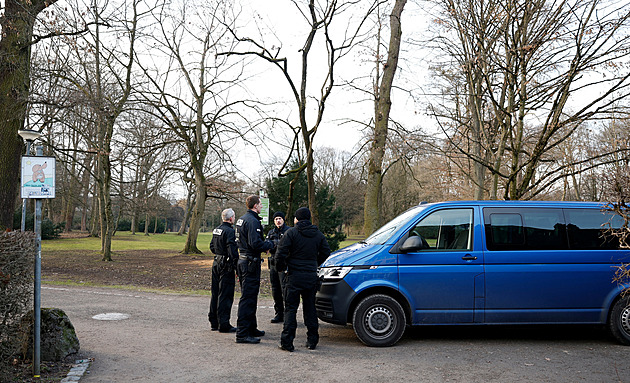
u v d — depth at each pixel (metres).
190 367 5.39
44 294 11.16
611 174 5.04
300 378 5.02
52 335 5.47
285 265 6.30
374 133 13.73
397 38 13.70
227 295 7.29
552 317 6.57
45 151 20.50
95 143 20.25
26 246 4.68
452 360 5.77
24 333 5.07
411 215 6.98
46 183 5.04
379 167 13.73
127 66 21.55
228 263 7.22
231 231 7.29
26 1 13.44
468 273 6.54
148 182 36.53
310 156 12.88
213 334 7.19
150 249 31.88
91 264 19.81
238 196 29.64
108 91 21.44
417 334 7.30
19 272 4.57
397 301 6.55
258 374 5.16
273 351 6.18
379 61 13.97
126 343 6.48
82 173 42.84
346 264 6.59
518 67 11.74
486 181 23.27
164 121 23.95
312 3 11.80
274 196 23.47
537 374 5.22
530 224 6.80
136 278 15.38
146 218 55.47
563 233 6.79
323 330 7.64
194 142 27.05
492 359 5.83
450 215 6.83
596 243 6.77
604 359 5.86
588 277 6.62
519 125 12.42
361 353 6.09
